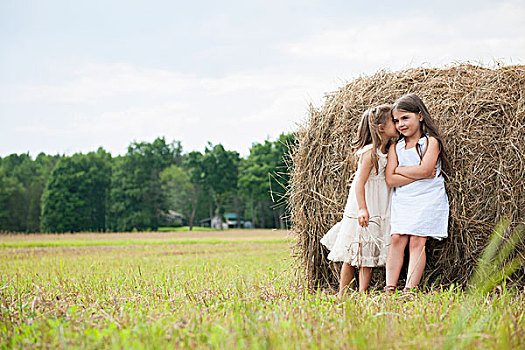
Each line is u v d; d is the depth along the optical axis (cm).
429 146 488
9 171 8719
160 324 319
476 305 359
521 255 492
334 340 274
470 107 511
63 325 327
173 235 4069
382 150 500
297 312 355
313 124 586
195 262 1187
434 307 369
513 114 502
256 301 384
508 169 495
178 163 10262
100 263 1166
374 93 562
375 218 502
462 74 546
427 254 520
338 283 584
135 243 2642
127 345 266
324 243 544
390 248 495
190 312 360
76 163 7350
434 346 258
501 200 494
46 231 6938
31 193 7819
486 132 503
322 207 573
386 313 336
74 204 7075
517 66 540
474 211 499
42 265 1195
